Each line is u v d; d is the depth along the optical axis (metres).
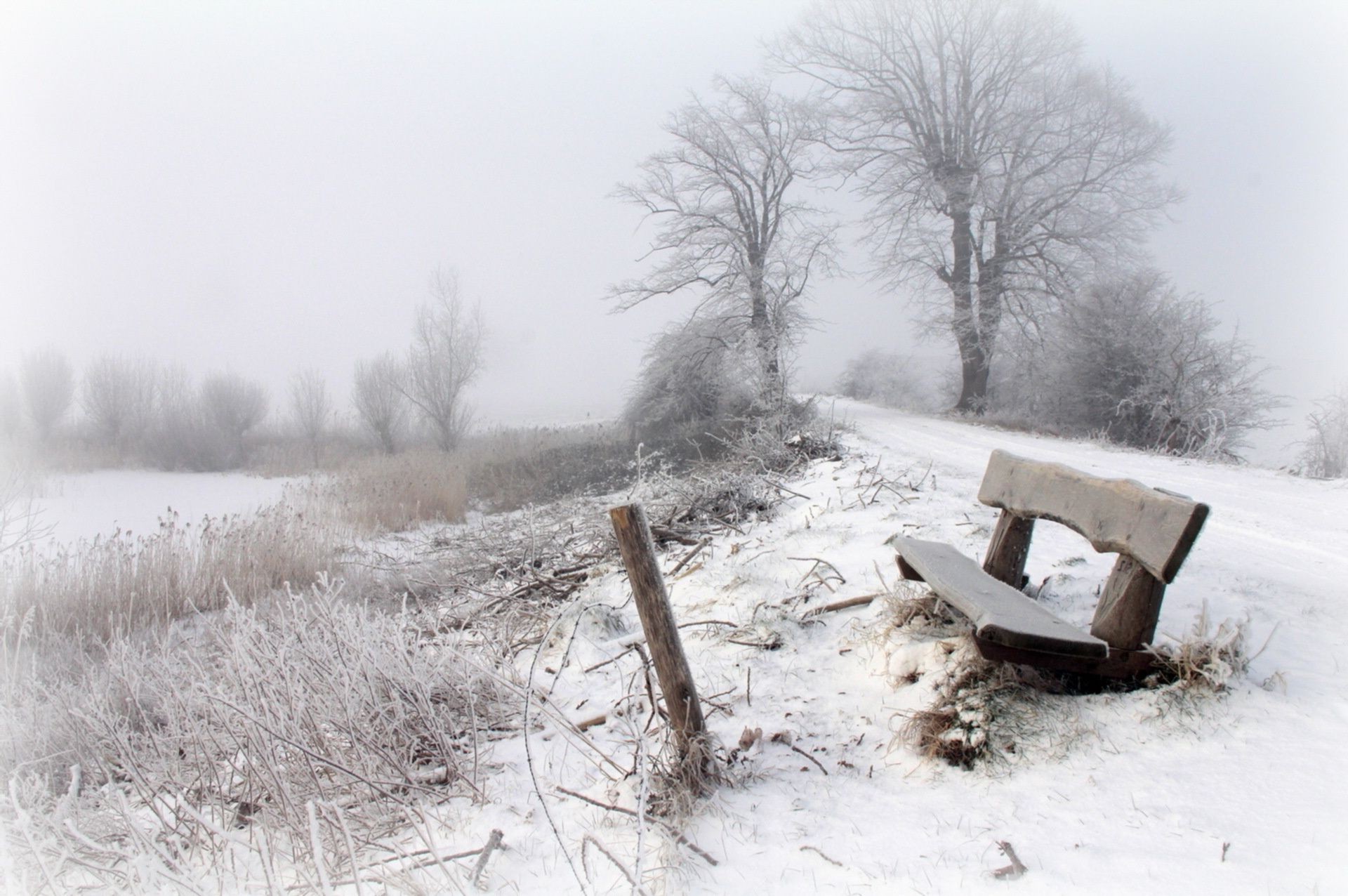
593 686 4.52
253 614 4.73
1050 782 2.84
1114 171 27.48
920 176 29.55
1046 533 5.91
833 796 3.02
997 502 4.27
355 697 3.76
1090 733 3.02
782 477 9.70
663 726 3.48
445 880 2.82
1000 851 2.51
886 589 4.38
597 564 7.44
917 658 3.65
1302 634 3.75
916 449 13.59
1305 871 2.20
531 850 2.97
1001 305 27.55
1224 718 3.00
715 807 3.02
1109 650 3.18
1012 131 27.80
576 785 3.44
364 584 8.38
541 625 5.85
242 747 3.58
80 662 5.78
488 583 7.59
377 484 14.41
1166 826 2.50
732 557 6.38
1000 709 3.15
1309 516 7.59
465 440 25.42
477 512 14.99
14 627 6.34
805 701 3.75
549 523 9.49
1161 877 2.27
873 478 8.11
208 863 3.17
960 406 28.77
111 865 3.04
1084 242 26.94
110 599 7.20
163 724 4.56
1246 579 4.65
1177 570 2.89
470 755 3.87
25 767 4.07
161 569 7.69
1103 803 2.67
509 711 4.29
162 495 16.69
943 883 2.40
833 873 2.54
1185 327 19.88
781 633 4.44
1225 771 2.72
